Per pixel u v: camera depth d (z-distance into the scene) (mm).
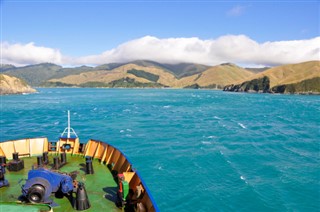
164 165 31609
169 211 20875
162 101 161375
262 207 21578
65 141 19469
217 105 132875
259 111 103938
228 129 59438
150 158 34594
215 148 40406
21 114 92500
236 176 28188
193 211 20906
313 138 49844
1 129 61188
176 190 24484
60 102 150750
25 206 8469
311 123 70688
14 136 52938
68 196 12602
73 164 17172
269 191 24422
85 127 62781
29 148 18719
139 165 31688
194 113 95062
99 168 16484
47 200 11695
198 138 48531
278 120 76625
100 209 11773
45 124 68875
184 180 26891
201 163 32562
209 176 28125
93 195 13047
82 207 11539
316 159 35406
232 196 23297
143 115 87688
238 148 40844
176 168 30625
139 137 49438
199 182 26359
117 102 152000
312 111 104062
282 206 21703
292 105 134625
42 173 12031
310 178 27812
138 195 11727
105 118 79812
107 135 51875
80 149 19109
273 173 29375
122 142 45031
